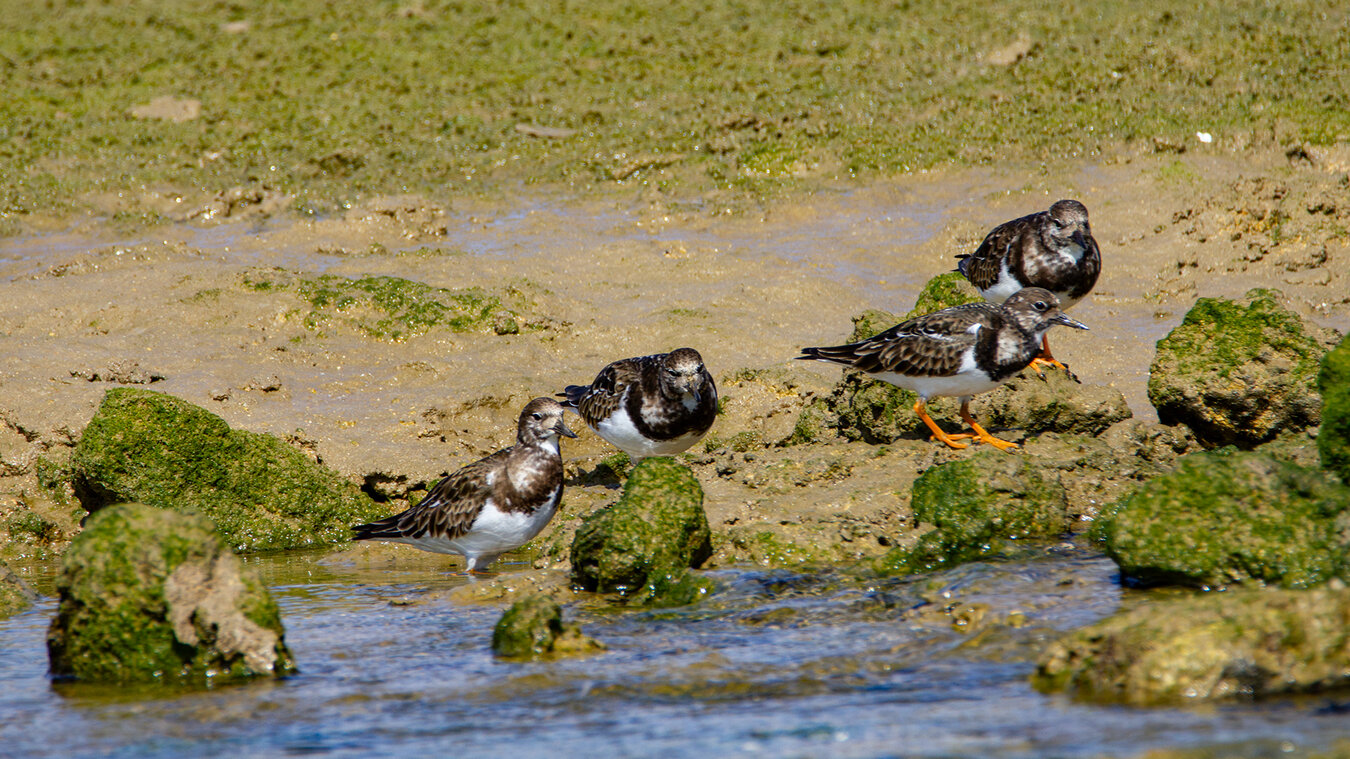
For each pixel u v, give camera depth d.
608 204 23.36
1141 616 8.87
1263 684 8.38
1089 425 14.25
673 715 8.64
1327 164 22.28
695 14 32.69
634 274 20.30
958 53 29.02
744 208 22.72
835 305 18.84
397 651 10.27
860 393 14.67
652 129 26.08
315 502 14.60
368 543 14.45
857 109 26.47
